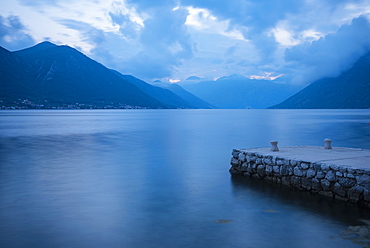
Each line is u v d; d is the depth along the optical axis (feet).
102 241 28.43
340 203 39.91
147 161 75.61
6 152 92.27
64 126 230.07
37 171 62.54
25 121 308.40
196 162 74.02
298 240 28.48
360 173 39.17
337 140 117.80
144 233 30.35
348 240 28.37
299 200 41.45
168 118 411.95
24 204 39.96
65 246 27.35
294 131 172.04
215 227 31.89
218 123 274.77
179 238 29.09
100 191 46.65
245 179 55.11
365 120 308.81
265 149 62.75
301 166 47.44
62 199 42.32
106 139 134.21
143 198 42.88
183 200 41.88
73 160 77.20
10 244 27.71
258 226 32.04
